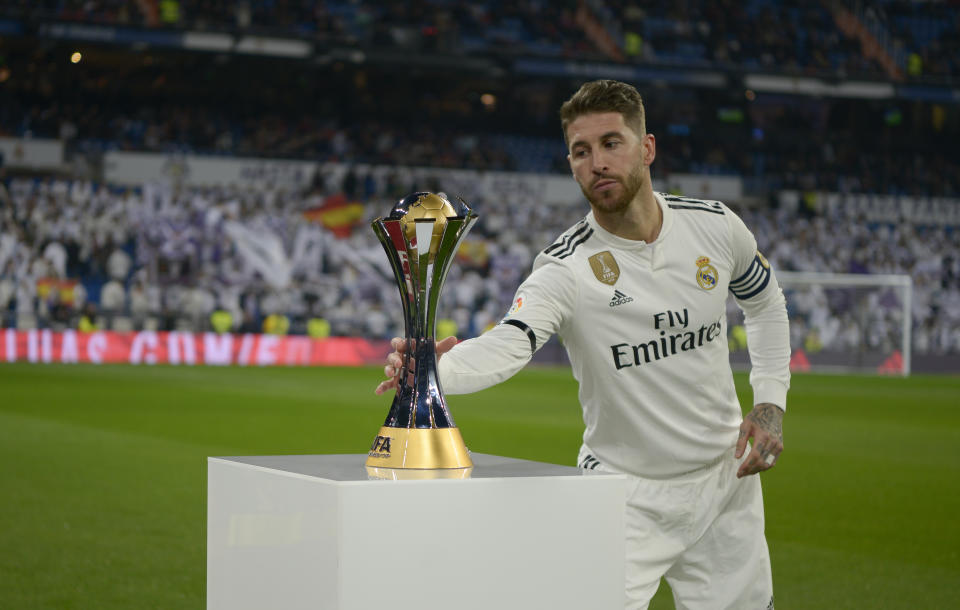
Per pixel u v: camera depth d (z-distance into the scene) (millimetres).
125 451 7695
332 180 24266
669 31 27969
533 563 1539
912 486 6762
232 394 13094
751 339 2570
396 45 24547
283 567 1571
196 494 5914
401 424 1670
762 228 26688
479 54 25047
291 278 22516
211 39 22953
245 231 22406
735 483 2422
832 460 8023
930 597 3984
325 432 9219
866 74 27141
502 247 24469
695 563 2451
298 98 27688
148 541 4723
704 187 27219
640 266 2260
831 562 4566
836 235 27000
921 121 30484
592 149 2092
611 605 1594
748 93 28969
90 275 21625
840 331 24312
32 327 20562
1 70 25141
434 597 1470
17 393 12492
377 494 1433
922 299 26453
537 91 28875
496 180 25516
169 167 23109
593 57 25594
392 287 23156
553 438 9023
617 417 2336
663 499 2340
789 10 29156
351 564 1418
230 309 21844
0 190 21797
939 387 17688
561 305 2217
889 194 29109
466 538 1492
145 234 22016
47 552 4492
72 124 24812
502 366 1990
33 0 22594
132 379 15352
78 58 24609
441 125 28609
